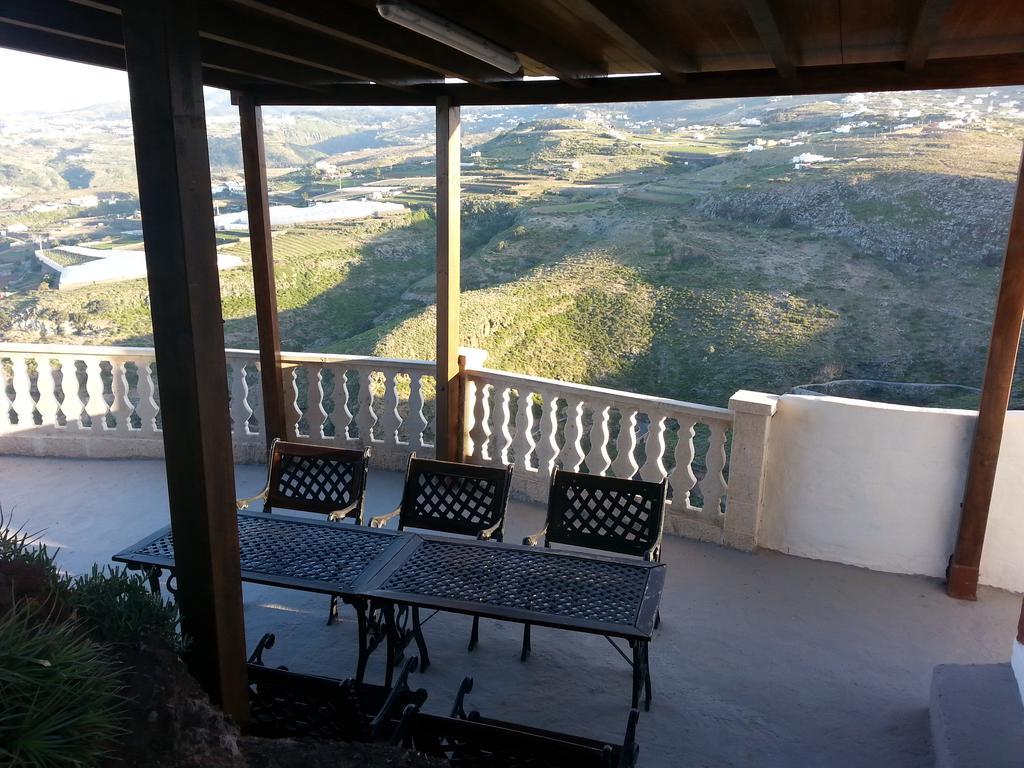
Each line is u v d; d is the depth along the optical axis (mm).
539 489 5566
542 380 5395
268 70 4363
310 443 6285
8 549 2201
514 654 3715
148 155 2137
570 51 3947
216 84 4984
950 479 4375
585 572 3268
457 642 3814
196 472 2342
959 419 4285
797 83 4188
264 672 2330
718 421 4797
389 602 3041
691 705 3336
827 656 3734
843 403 4547
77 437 6309
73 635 1949
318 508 4160
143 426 6285
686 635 3898
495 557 3391
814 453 4645
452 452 5602
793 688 3477
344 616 4035
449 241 5184
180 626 2508
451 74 4094
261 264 5633
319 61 3783
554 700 3352
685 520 5043
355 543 3502
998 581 4395
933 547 4492
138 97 2107
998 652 3791
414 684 3445
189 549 2420
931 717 3141
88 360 6172
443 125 4984
